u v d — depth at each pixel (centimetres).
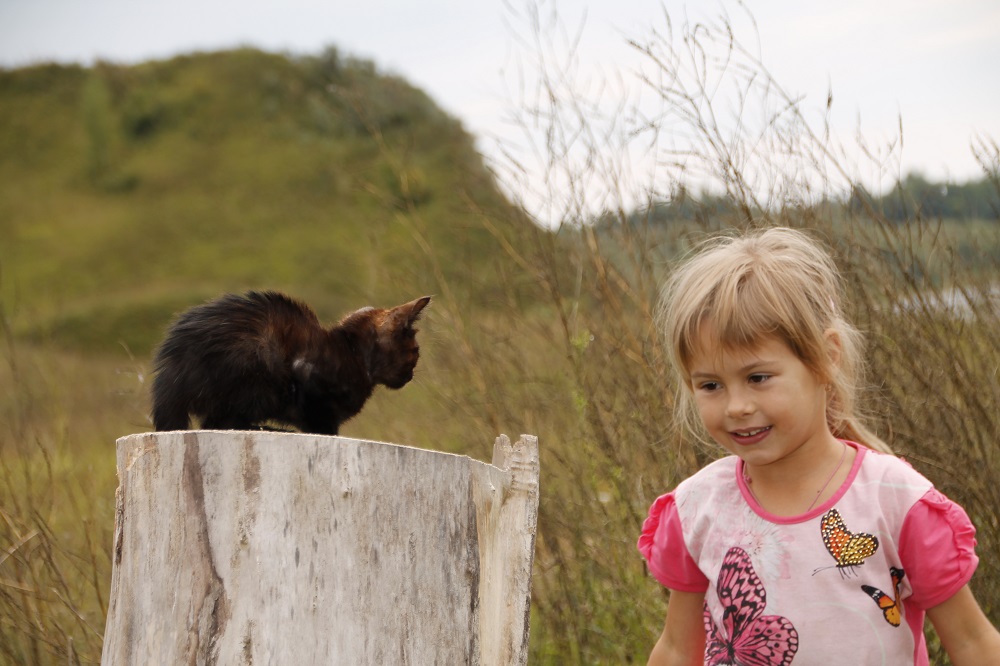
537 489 241
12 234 3775
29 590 386
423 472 212
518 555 235
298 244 3366
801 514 201
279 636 197
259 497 201
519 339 516
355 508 204
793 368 195
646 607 419
